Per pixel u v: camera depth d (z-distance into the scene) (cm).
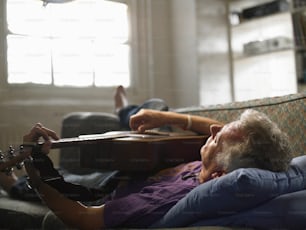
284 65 248
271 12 253
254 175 73
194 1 240
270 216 74
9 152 82
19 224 101
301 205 75
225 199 72
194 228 74
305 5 240
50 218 94
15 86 170
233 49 263
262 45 256
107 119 160
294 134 110
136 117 120
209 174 93
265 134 85
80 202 93
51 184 88
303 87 238
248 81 261
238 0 264
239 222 74
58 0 115
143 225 84
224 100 254
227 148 89
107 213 85
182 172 104
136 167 103
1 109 162
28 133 86
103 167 102
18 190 113
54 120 192
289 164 87
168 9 251
